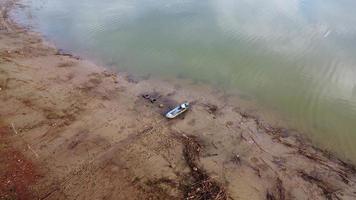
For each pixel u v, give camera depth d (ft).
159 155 58.80
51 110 67.72
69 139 60.80
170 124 67.72
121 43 102.58
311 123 70.54
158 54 96.37
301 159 61.21
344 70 87.76
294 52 96.32
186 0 138.31
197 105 74.74
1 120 62.95
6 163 54.29
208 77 85.97
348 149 64.03
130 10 127.34
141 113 70.59
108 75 84.74
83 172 54.08
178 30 110.52
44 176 52.75
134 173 54.49
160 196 50.67
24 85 74.28
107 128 64.69
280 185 55.36
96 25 114.52
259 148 63.10
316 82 83.46
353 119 71.31
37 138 60.13
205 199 50.80
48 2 136.36
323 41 101.40
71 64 88.53
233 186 53.98
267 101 77.15
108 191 51.03
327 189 55.47
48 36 106.01
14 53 89.45
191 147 61.52
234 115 72.23
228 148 62.54
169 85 82.17
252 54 95.76
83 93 75.10
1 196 48.73
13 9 126.82
